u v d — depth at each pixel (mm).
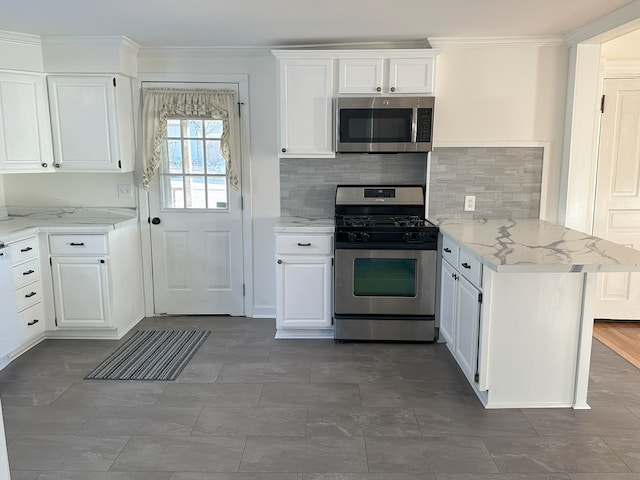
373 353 3641
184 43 3910
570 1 2834
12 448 2453
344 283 3732
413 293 3740
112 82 3783
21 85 3658
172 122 4172
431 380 3203
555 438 2545
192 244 4344
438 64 3799
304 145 3854
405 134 3732
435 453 2420
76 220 4062
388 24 3346
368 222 3848
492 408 2844
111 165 3891
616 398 2965
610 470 2293
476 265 2830
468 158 3951
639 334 4051
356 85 3725
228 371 3336
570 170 3801
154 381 3186
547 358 2805
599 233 4262
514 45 3750
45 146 3832
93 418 2736
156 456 2396
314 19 3217
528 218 4008
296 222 3930
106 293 3807
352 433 2592
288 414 2783
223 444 2494
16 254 3463
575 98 3701
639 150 4121
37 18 3178
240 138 4184
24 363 3453
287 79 3764
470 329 2967
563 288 2727
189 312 4430
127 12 3047
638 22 2959
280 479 2227
